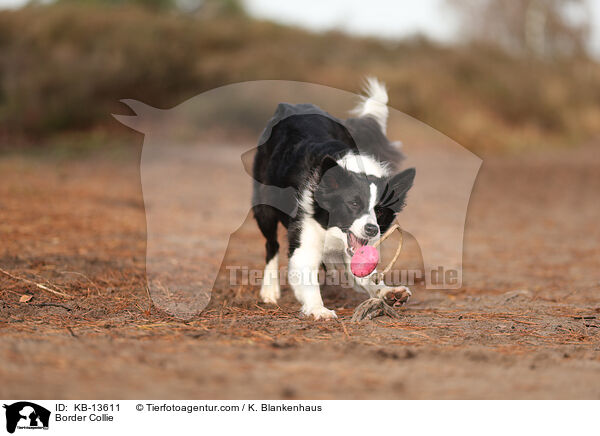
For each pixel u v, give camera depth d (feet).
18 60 80.89
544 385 13.79
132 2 117.91
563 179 71.87
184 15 109.91
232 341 16.48
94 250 28.99
